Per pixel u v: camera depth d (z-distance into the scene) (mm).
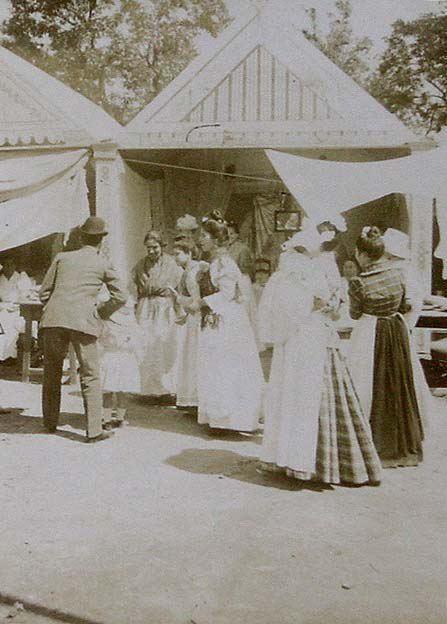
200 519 4152
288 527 4047
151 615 2953
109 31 27062
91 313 6031
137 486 4797
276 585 3270
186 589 3207
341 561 3570
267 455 4961
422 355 10180
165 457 5605
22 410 7387
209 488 4773
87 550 3650
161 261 7891
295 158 8680
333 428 4801
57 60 27078
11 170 9758
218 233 6406
